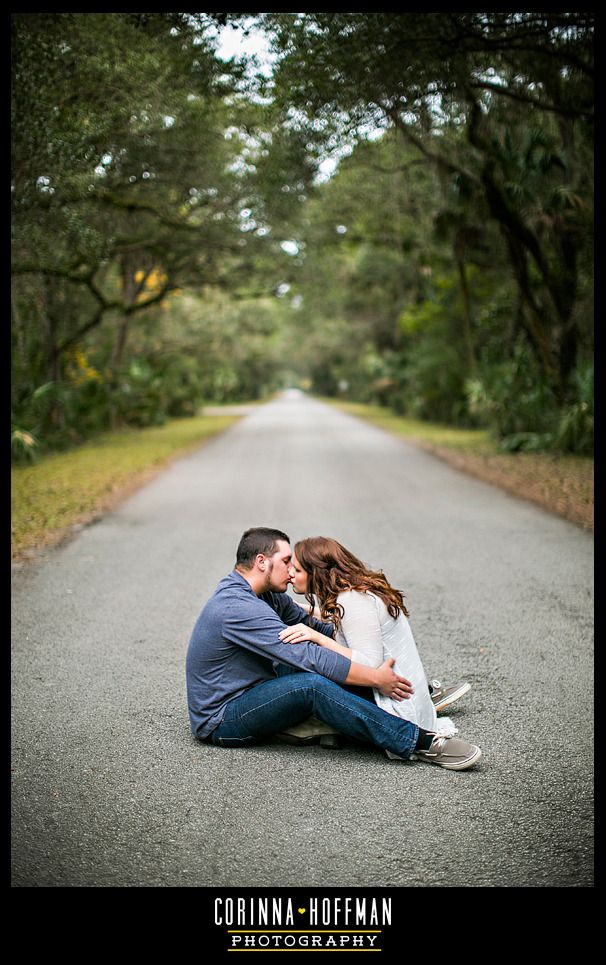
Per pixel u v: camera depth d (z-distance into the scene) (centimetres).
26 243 1348
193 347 3397
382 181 2045
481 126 1491
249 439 2667
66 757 386
